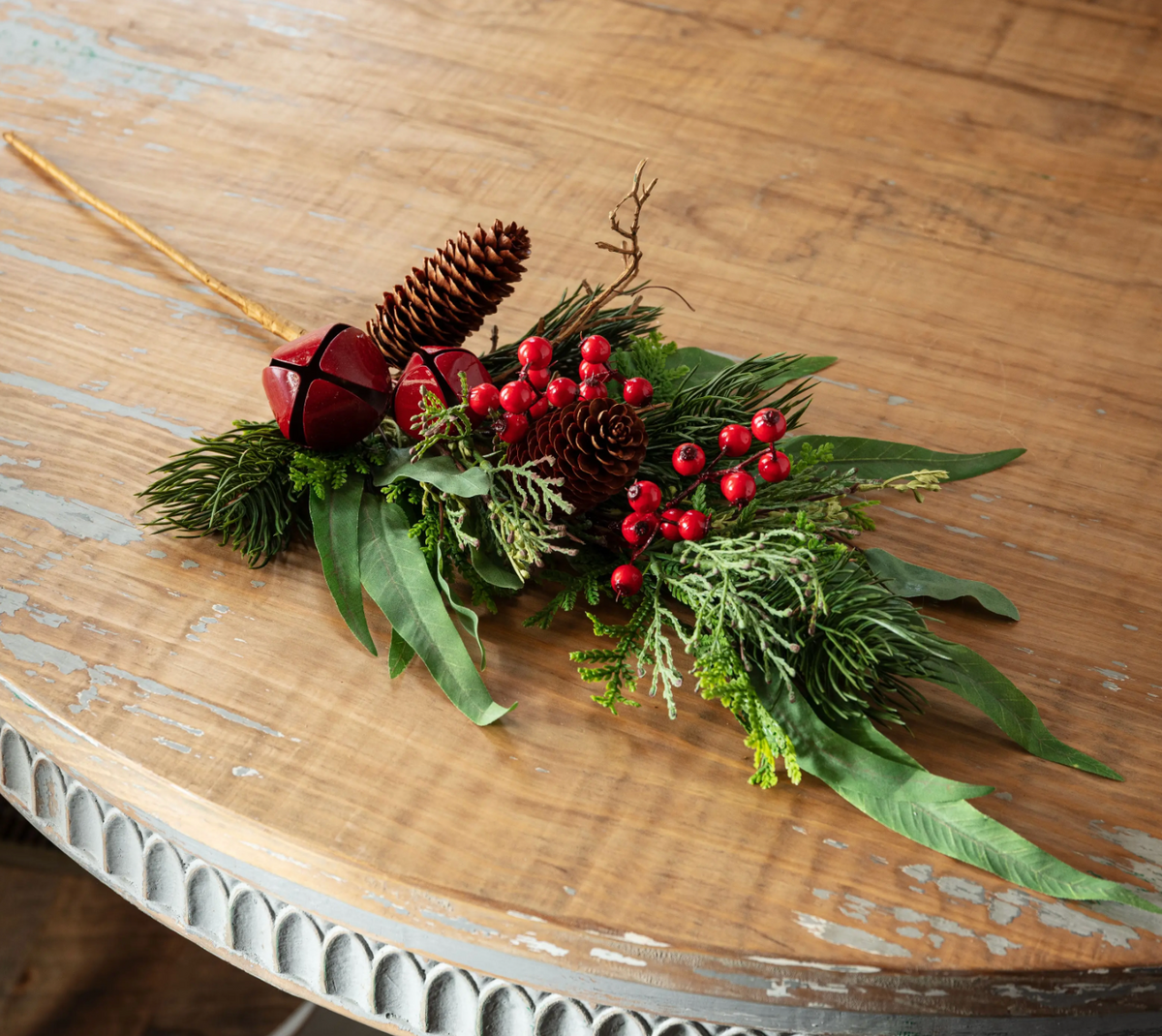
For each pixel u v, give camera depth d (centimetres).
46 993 146
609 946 95
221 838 98
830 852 97
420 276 104
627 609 104
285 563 106
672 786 99
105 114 126
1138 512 110
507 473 102
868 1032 96
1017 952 95
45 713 100
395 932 97
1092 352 117
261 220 121
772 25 134
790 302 118
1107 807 100
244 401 112
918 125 128
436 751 100
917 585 105
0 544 106
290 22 133
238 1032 150
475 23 133
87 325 115
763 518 102
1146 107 130
